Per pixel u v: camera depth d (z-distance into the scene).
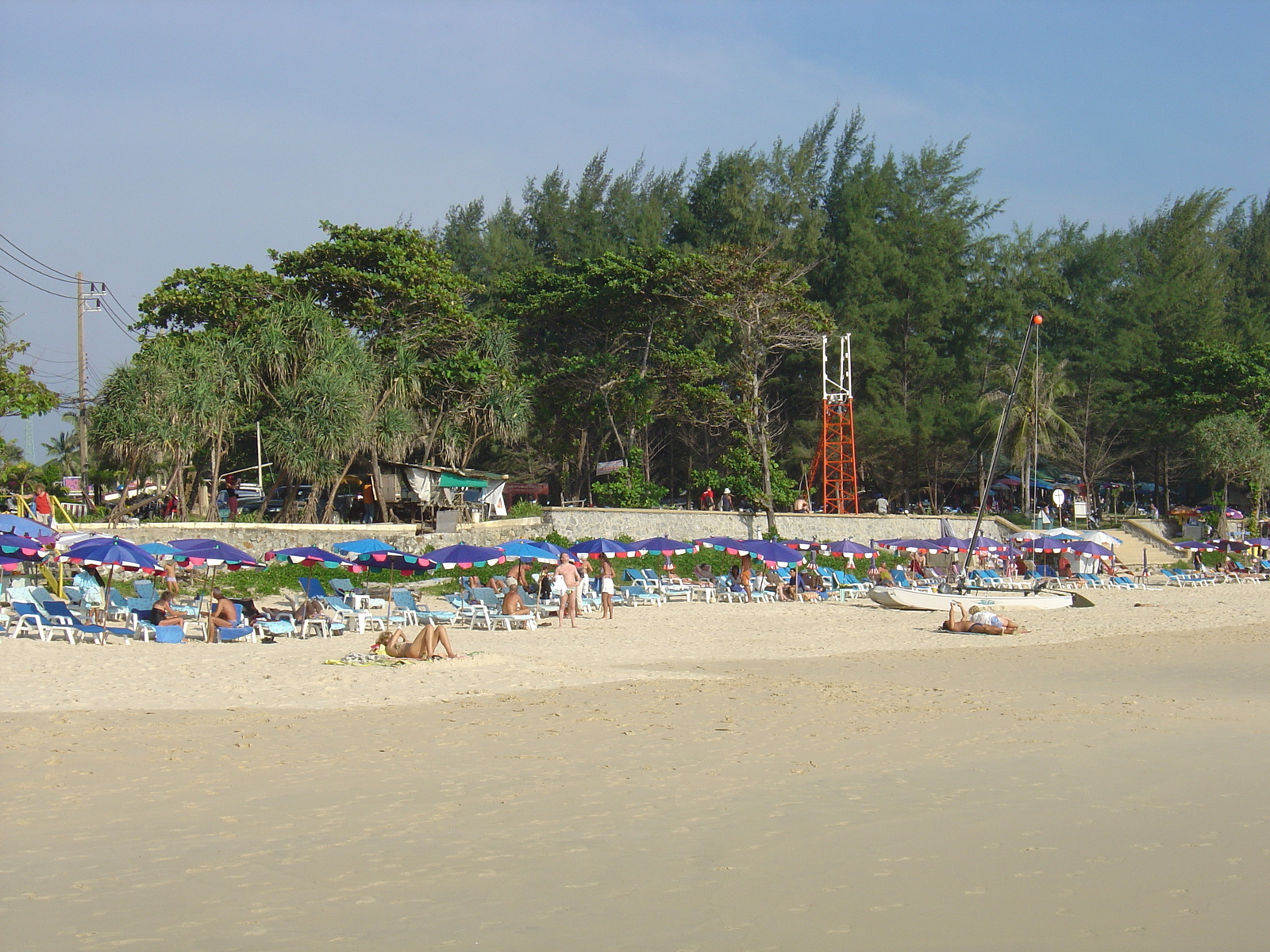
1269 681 17.55
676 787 9.34
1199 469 64.56
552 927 6.05
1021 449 61.09
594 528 43.09
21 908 6.28
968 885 6.80
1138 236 78.75
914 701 14.67
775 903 6.46
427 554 28.75
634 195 79.06
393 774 9.79
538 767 10.10
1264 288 77.69
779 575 39.69
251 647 21.44
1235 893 6.63
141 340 41.31
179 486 36.00
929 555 48.56
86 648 19.92
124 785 9.20
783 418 68.69
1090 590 43.22
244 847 7.50
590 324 54.44
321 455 36.25
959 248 70.25
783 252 66.44
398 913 6.25
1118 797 9.04
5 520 26.03
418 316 45.09
